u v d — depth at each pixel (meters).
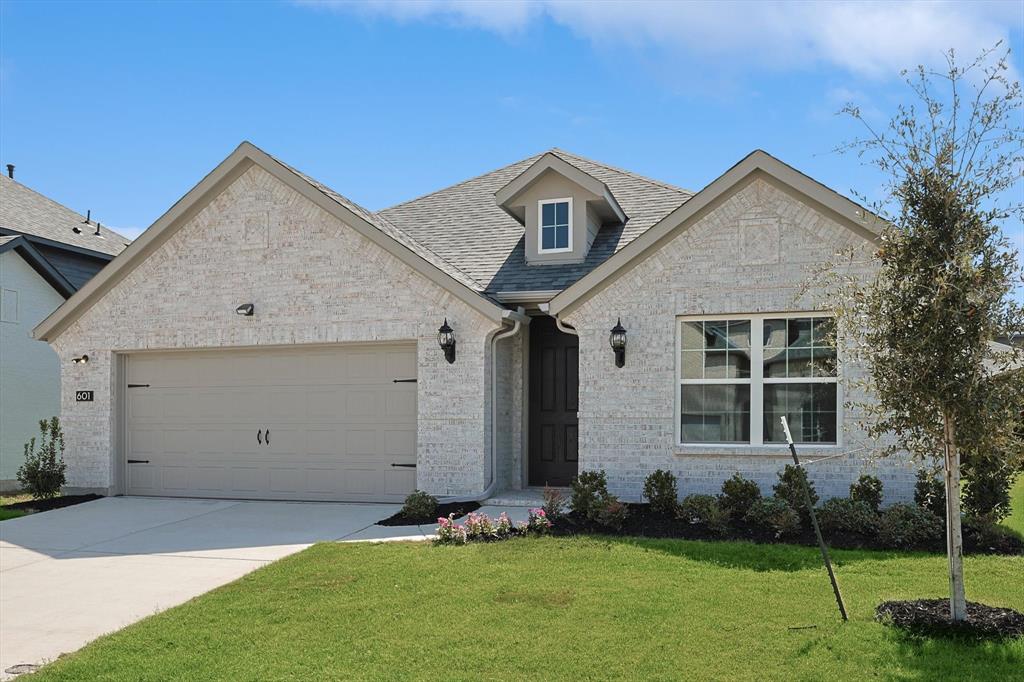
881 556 8.43
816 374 11.10
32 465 14.19
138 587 8.14
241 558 9.27
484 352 12.62
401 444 13.21
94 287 14.53
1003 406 6.01
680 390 11.64
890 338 6.30
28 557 9.68
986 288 6.06
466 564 8.38
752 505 10.09
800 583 7.41
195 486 14.27
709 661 5.61
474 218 16.67
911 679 5.24
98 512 12.80
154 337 14.33
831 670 5.41
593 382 11.90
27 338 19.00
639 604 6.84
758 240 11.26
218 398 14.23
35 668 5.96
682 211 11.40
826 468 10.84
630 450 11.69
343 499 13.45
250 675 5.61
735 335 11.48
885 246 6.49
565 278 13.55
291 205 13.69
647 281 11.72
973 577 7.59
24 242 18.78
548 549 8.91
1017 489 13.82
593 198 14.01
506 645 6.00
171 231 14.24
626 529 9.96
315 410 13.69
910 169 6.40
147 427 14.61
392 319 13.07
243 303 13.87
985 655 5.59
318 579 7.99
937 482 9.88
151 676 5.65
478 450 12.54
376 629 6.44
